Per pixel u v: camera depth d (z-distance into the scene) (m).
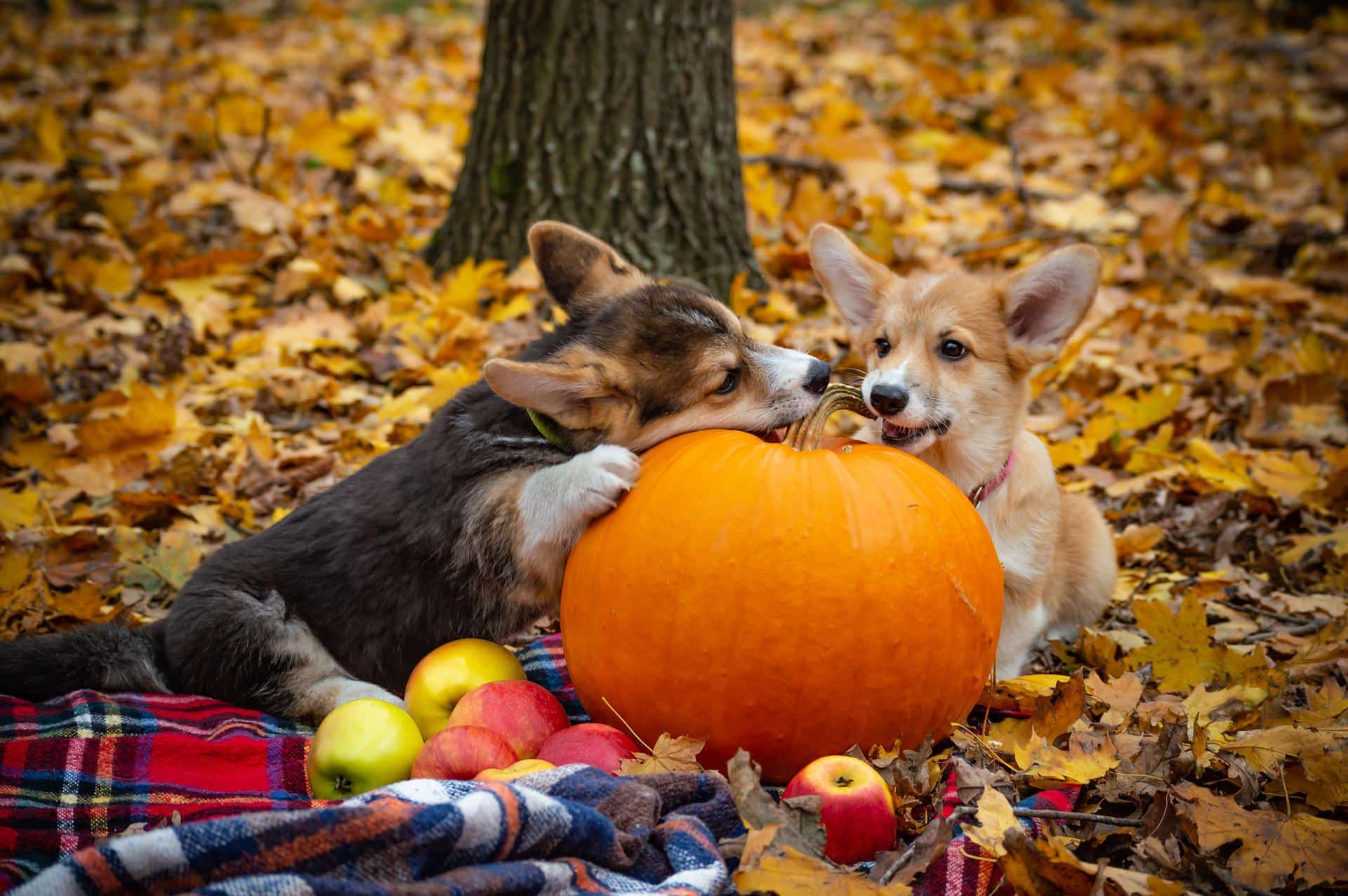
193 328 5.66
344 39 12.05
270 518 4.52
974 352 3.78
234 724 3.25
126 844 2.16
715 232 5.94
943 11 13.98
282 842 2.24
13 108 8.74
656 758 2.78
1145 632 3.79
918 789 2.73
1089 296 3.70
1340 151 8.85
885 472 2.95
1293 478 4.62
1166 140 8.89
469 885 2.20
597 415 3.30
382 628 3.48
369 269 6.37
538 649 3.69
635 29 5.68
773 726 2.81
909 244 6.55
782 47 12.10
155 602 4.05
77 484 4.57
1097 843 2.62
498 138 5.95
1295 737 2.86
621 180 5.79
